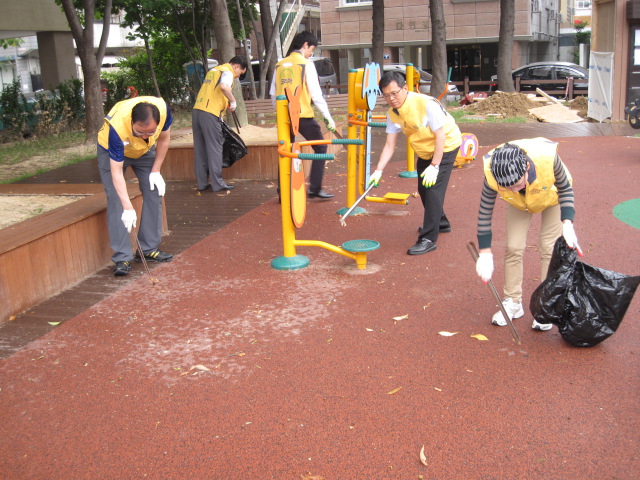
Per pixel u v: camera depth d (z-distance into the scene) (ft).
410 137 17.79
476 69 95.66
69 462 9.71
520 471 8.99
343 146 39.29
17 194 22.39
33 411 11.14
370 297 15.44
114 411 11.02
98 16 67.77
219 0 38.58
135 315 15.07
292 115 16.03
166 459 9.66
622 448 9.36
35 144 47.60
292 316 14.58
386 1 88.58
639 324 13.23
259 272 17.63
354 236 20.48
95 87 46.29
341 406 10.81
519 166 10.94
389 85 16.83
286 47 90.94
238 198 26.96
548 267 12.91
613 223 20.29
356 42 91.04
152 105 15.25
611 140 37.81
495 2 83.66
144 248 19.02
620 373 11.39
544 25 94.73
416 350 12.65
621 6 46.75
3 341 13.87
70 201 21.30
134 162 18.15
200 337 13.74
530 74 70.69
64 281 16.94
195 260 18.97
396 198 20.47
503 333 13.20
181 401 11.23
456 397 10.91
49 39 61.87
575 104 57.16
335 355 12.62
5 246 14.98
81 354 13.19
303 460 9.46
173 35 73.72
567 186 11.96
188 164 31.60
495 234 19.93
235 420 10.57
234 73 27.89
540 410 10.40
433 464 9.23
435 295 15.35
